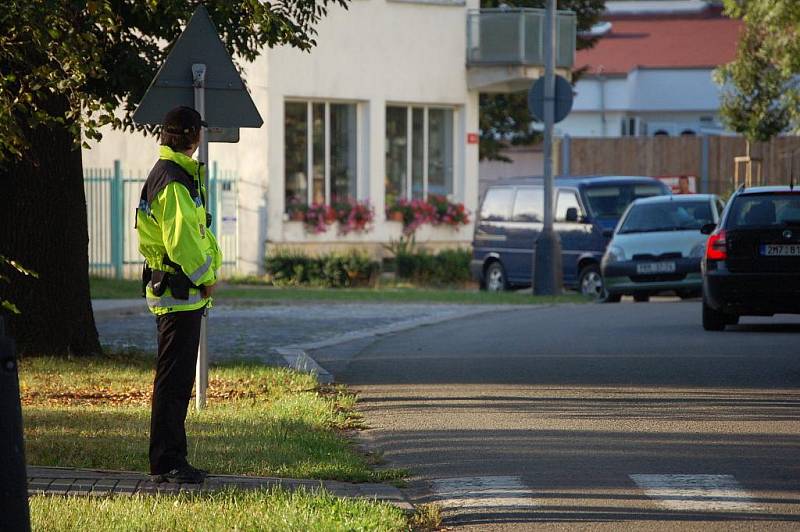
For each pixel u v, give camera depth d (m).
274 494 26.95
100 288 92.56
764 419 37.56
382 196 117.50
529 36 121.31
